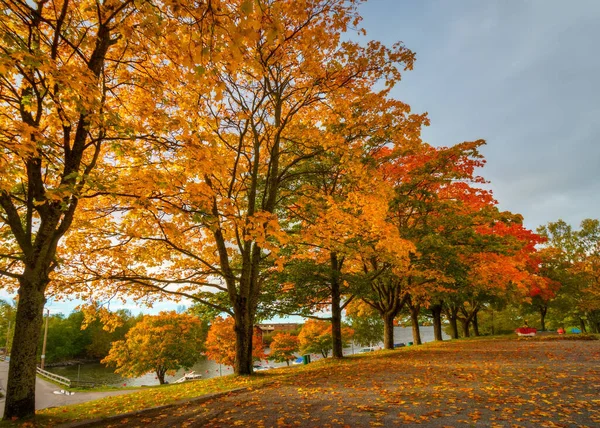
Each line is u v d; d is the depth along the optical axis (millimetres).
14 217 6996
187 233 11688
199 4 3434
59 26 5848
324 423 5199
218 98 3771
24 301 6625
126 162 8602
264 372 12516
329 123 11922
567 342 18438
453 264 15086
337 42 9406
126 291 11109
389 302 20625
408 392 7098
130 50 7203
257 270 12258
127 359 35781
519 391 6801
